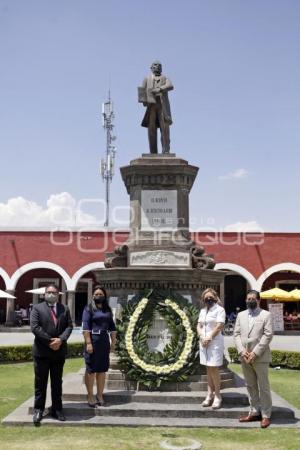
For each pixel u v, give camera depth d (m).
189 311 9.15
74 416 7.93
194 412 7.96
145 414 7.96
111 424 7.57
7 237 30.84
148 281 9.35
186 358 8.84
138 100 10.66
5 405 9.20
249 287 30.64
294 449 6.54
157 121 10.83
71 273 30.66
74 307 30.92
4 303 33.12
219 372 9.02
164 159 10.20
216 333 8.09
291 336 26.16
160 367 8.77
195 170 10.37
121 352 8.93
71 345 17.73
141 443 6.74
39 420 7.62
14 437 7.00
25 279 33.16
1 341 21.75
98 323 8.22
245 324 7.94
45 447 6.55
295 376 13.77
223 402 8.33
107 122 40.00
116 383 8.87
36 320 7.90
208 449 6.54
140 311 9.07
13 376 13.10
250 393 7.89
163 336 9.13
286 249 30.73
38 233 31.00
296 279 32.62
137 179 10.20
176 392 8.69
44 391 7.80
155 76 10.73
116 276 9.37
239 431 7.37
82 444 6.69
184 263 9.66
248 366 7.90
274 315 27.06
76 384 9.20
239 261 30.59
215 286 9.90
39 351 7.80
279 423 7.79
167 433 7.24
